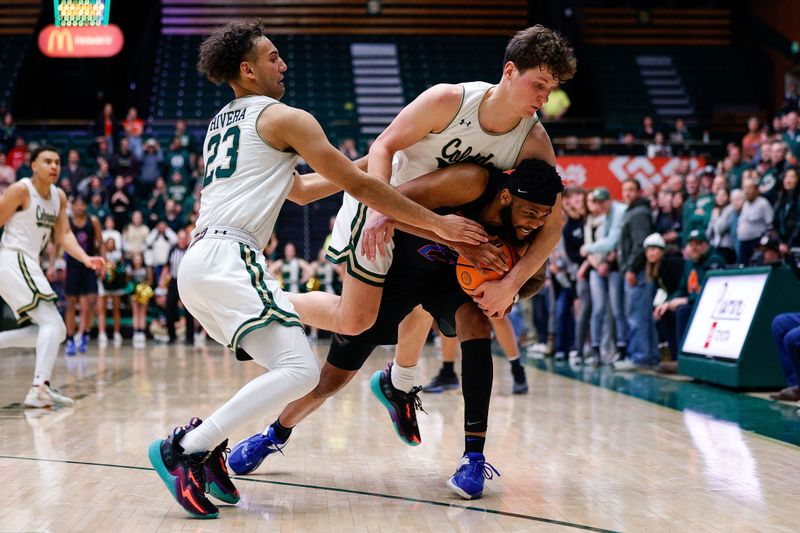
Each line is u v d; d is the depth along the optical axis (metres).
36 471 3.14
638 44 19.53
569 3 19.59
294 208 14.23
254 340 2.55
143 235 11.80
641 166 12.59
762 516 2.54
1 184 12.64
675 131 14.98
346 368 3.13
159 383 6.27
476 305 2.97
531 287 3.18
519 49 2.72
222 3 20.20
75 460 3.36
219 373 7.05
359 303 3.00
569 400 5.31
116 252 10.76
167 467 2.49
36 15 19.17
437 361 8.19
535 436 3.98
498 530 2.38
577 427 4.24
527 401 5.27
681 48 19.23
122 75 18.95
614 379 6.59
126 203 12.54
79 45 14.66
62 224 5.16
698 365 6.20
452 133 2.87
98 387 6.02
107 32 14.91
